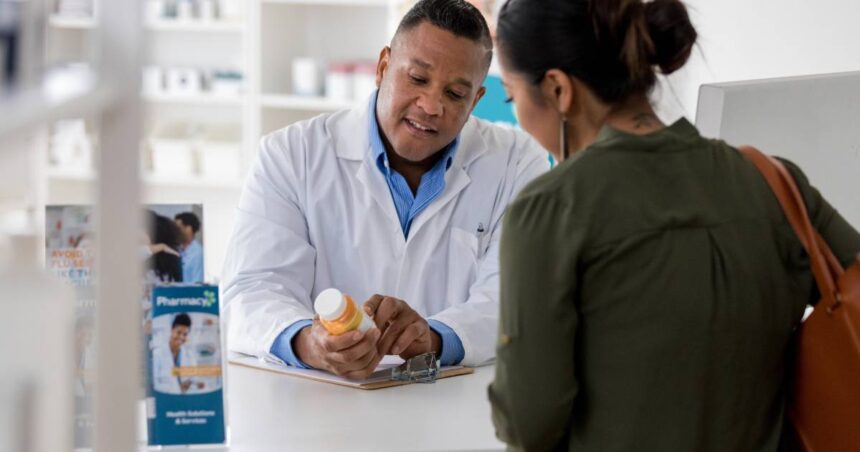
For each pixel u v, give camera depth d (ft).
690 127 4.79
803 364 4.83
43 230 5.91
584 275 4.50
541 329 4.44
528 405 4.50
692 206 4.52
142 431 5.62
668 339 4.49
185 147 17.16
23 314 2.64
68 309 2.72
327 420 5.96
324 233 7.96
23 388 2.60
